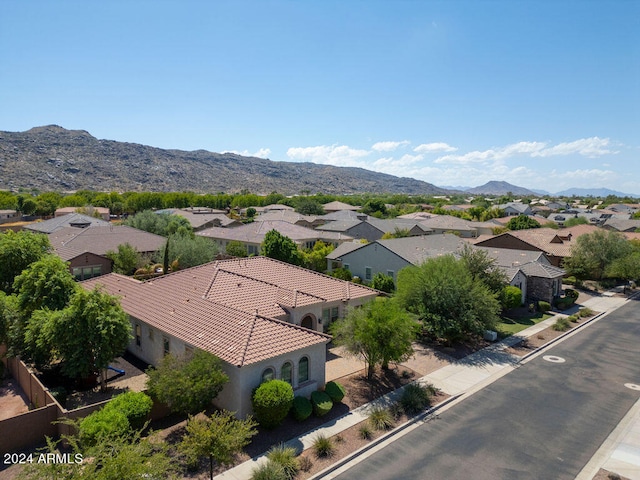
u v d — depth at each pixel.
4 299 22.69
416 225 65.19
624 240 51.16
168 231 62.25
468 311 26.44
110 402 16.38
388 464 15.16
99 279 31.86
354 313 22.72
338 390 19.67
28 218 103.00
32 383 19.11
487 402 20.16
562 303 38.41
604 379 22.97
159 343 22.75
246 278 27.11
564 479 14.37
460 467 14.99
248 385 17.39
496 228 80.69
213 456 13.36
